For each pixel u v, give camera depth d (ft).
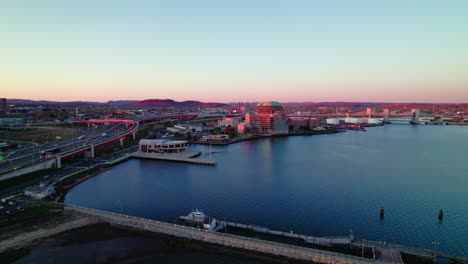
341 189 533.96
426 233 363.56
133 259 294.25
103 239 333.01
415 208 442.09
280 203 463.01
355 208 441.27
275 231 352.28
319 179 605.73
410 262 285.84
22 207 416.05
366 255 298.35
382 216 410.93
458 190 526.57
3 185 522.06
